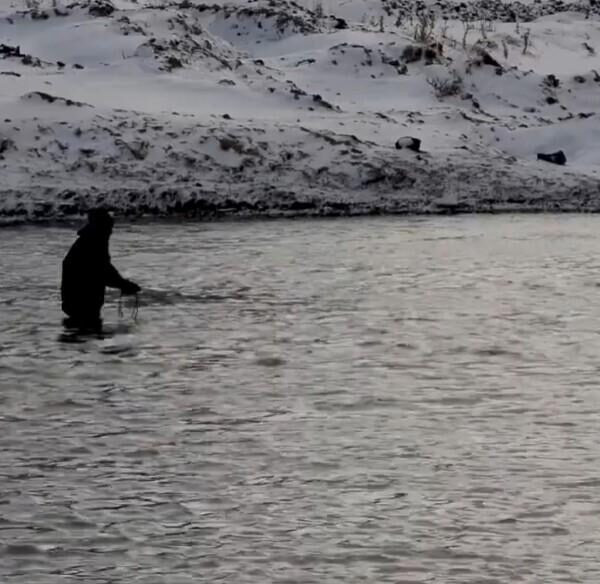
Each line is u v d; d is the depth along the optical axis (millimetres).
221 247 75188
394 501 28578
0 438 33562
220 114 117062
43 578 24391
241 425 35000
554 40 172500
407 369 42562
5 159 97250
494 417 36062
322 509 28078
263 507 28203
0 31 139125
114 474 30484
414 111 128625
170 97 120500
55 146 99938
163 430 34469
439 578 24453
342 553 25625
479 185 105312
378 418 35875
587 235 84438
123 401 37750
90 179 96688
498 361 43938
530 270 67062
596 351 45719
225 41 150250
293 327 50094
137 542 26188
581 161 119500
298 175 101750
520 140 123250
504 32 171000
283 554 25562
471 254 73500
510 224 91500
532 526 27078
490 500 28656
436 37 159375
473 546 25969
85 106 107125
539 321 51844
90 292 50094
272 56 150000
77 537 26438
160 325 50031
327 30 157750
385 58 143375
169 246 75438
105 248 50219
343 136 108938
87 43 133500
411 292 59281
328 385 40031
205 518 27547
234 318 51906
